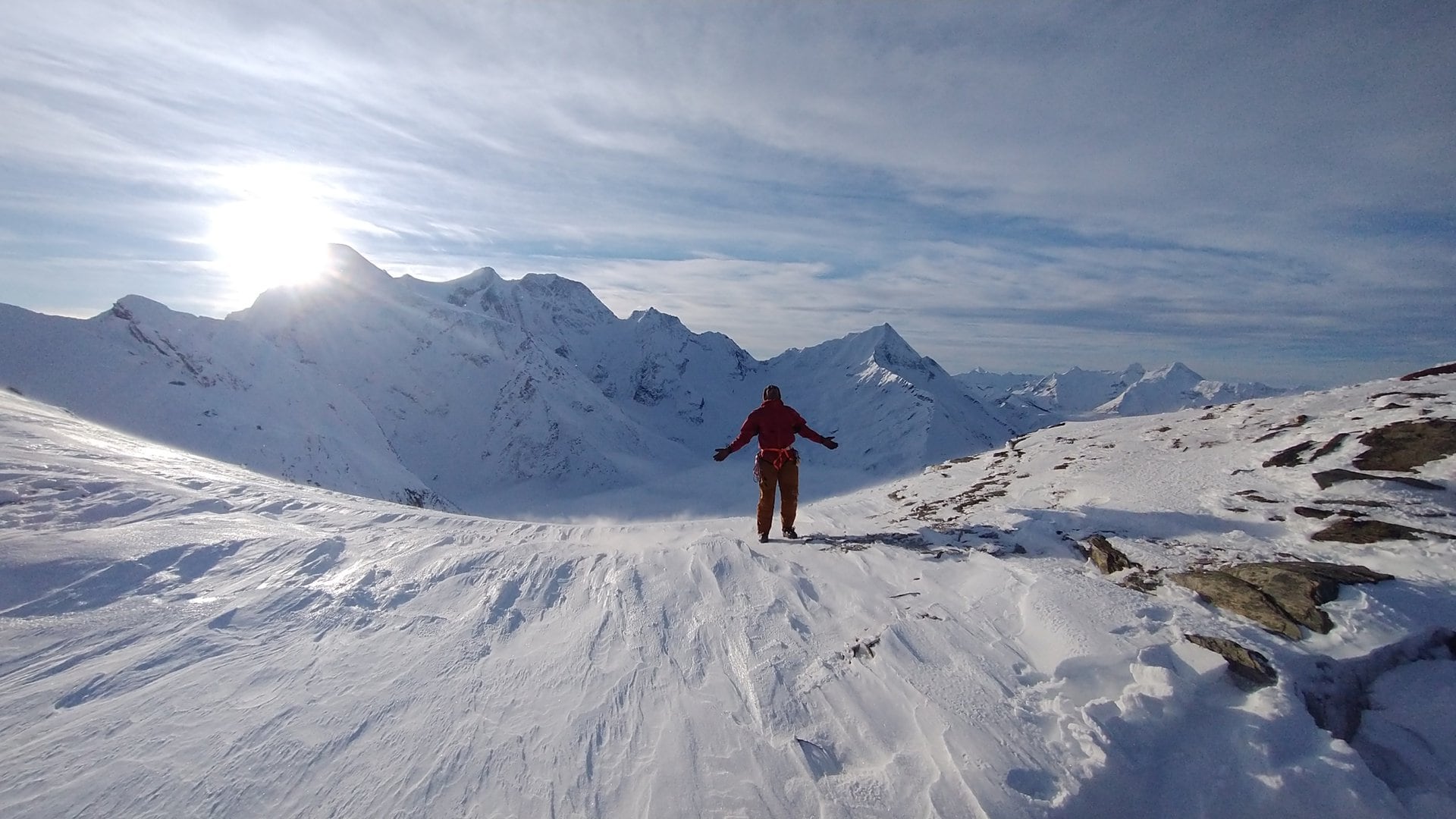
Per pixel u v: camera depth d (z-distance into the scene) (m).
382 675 3.75
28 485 6.41
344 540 6.15
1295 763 2.79
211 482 8.17
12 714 3.22
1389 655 3.41
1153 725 3.00
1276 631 3.68
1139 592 4.43
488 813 2.72
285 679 3.65
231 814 2.65
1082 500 7.27
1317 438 7.12
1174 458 8.30
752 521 8.77
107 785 2.77
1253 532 5.29
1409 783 2.87
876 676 3.64
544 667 3.92
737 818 2.68
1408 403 7.24
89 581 4.66
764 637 4.27
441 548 6.11
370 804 2.74
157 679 3.60
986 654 3.78
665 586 5.16
